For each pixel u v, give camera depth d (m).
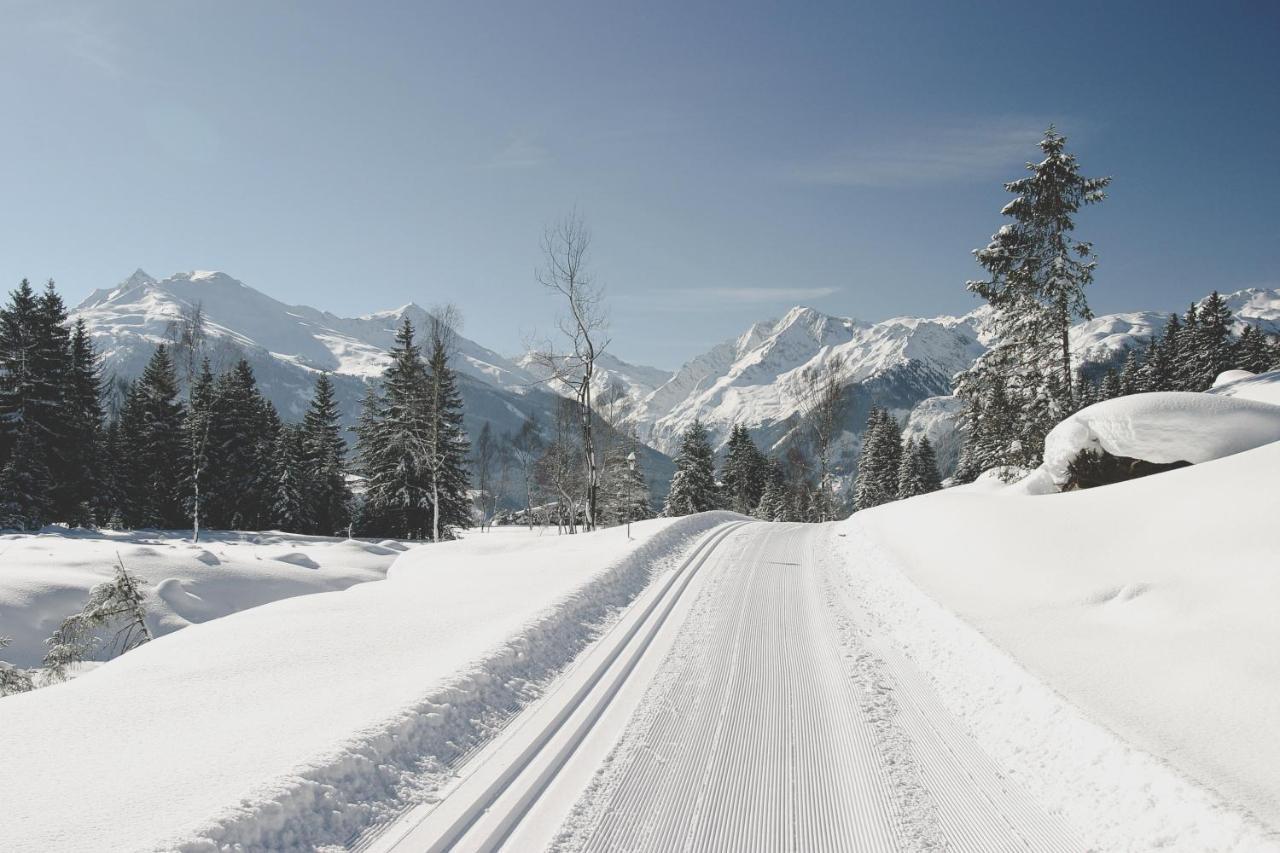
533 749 5.44
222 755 4.82
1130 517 9.73
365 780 4.56
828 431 42.72
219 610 18.30
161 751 4.92
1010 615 8.05
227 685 6.50
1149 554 8.43
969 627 7.70
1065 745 5.11
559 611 9.09
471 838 4.13
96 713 5.76
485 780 4.87
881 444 61.06
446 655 7.37
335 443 50.62
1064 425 15.64
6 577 16.59
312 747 4.89
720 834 4.28
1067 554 9.43
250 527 47.22
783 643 8.53
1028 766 5.14
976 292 28.27
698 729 5.90
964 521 12.93
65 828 3.78
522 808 4.54
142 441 43.56
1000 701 6.14
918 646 8.23
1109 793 4.46
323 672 6.88
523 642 7.69
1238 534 7.75
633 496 42.34
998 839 4.25
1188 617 6.67
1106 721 5.01
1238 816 3.65
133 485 42.00
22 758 4.83
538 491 53.19
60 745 5.06
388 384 42.12
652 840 4.20
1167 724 4.89
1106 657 6.32
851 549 15.69
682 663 7.73
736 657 7.96
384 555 28.23
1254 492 8.45
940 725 6.04
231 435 45.47
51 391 37.84
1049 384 27.00
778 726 5.98
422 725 5.41
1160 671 5.77
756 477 65.44
